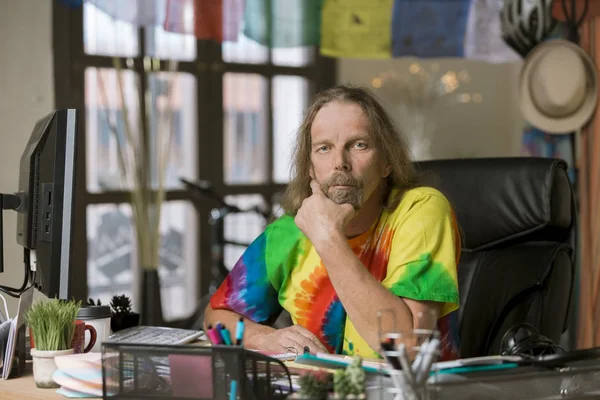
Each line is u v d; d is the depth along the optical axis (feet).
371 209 6.27
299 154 6.66
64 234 5.34
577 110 12.41
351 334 6.31
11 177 13.20
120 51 14.94
